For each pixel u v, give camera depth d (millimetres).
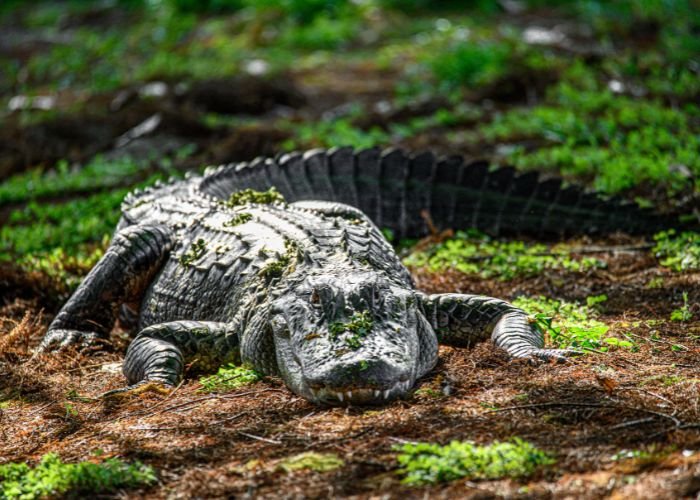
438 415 7734
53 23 40375
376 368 7914
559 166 17188
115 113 22734
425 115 22266
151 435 7945
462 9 37438
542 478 6598
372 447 7246
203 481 6984
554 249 13609
